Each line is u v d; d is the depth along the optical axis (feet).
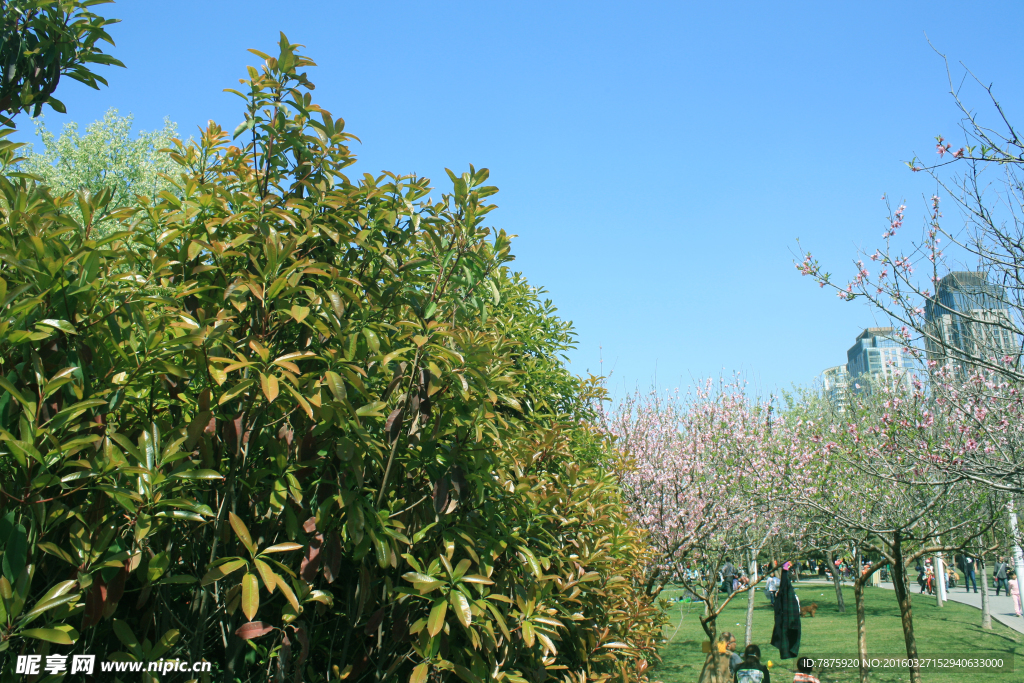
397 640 7.38
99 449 5.82
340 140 8.04
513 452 9.89
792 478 32.35
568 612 10.38
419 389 7.55
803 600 85.46
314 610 7.45
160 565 5.76
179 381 6.53
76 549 5.50
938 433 26.16
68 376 5.57
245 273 6.90
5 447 5.43
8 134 8.32
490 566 7.89
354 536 6.38
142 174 61.87
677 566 31.96
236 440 6.37
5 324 5.34
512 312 16.44
